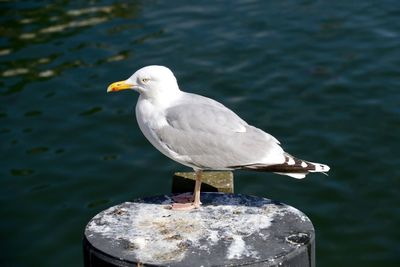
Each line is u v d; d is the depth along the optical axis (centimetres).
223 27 1638
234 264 471
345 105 1313
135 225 536
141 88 626
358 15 1658
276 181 1143
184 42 1575
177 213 559
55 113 1338
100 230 527
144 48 1559
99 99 1375
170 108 623
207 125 611
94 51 1565
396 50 1488
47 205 1103
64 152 1227
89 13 1781
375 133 1230
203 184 654
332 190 1116
